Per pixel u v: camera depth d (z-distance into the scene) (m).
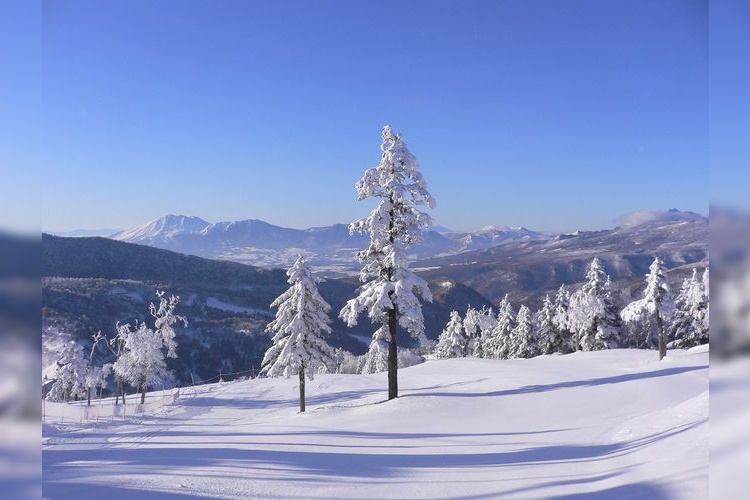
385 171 25.52
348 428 19.66
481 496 8.51
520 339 65.75
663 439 10.38
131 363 46.19
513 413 20.78
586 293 55.16
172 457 13.36
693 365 29.52
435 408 22.67
